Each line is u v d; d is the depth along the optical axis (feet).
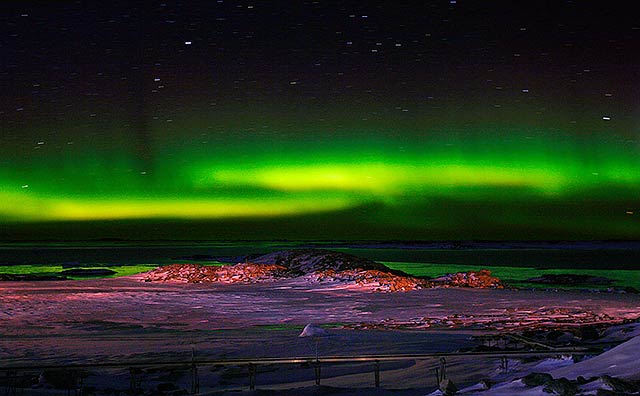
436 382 29.12
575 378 19.95
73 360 40.14
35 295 87.56
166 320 63.46
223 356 41.16
